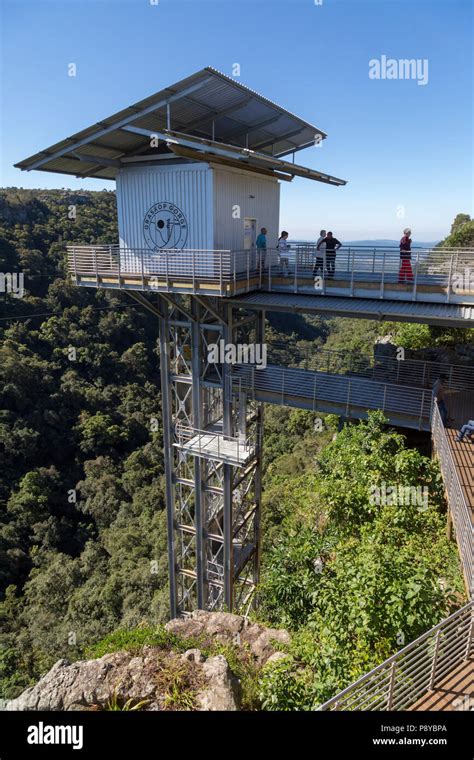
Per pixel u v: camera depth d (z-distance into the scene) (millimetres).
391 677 5715
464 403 14477
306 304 13859
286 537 11961
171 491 18188
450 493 9617
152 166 14695
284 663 7574
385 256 13523
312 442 40688
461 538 8125
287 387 15633
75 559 30984
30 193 62688
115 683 7766
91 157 14539
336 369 21750
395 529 9930
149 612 25047
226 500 17203
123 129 12914
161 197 14750
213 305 15156
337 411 14906
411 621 6543
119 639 9984
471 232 33156
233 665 9141
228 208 14812
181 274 14641
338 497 11430
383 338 27891
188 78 11609
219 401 19375
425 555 9070
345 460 12492
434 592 7133
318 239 14961
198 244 14469
